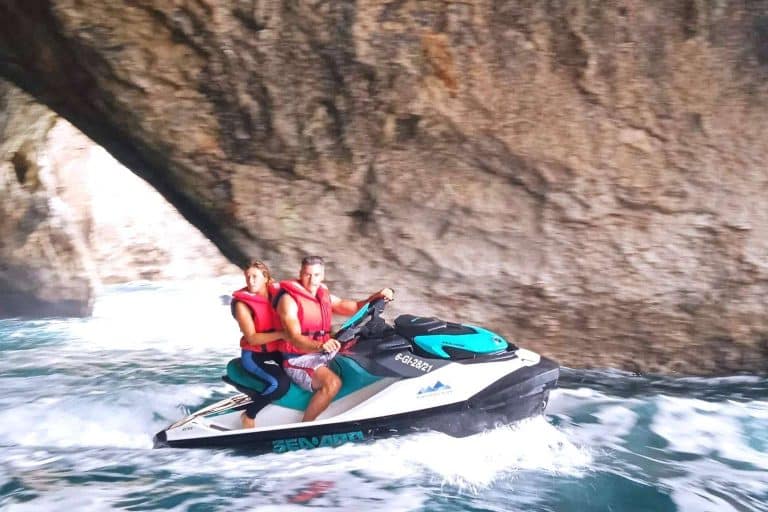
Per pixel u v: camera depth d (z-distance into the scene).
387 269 7.07
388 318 7.12
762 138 6.38
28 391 6.64
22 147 12.99
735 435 5.24
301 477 4.41
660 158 6.51
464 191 6.81
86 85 7.07
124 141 7.35
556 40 6.49
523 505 4.04
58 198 13.24
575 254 6.75
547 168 6.62
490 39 6.54
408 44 6.57
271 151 6.99
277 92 6.82
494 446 4.74
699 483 4.38
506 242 6.84
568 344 7.00
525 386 4.74
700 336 6.73
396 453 4.65
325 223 7.07
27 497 4.20
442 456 4.61
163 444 4.99
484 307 7.02
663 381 6.64
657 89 6.44
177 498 4.16
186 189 7.32
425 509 3.97
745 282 6.54
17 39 6.98
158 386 6.83
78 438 5.35
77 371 7.61
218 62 6.78
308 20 6.61
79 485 4.38
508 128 6.61
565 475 4.45
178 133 7.04
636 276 6.69
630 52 6.44
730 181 6.43
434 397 4.69
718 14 6.36
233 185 7.16
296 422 4.96
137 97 6.94
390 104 6.70
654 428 5.39
